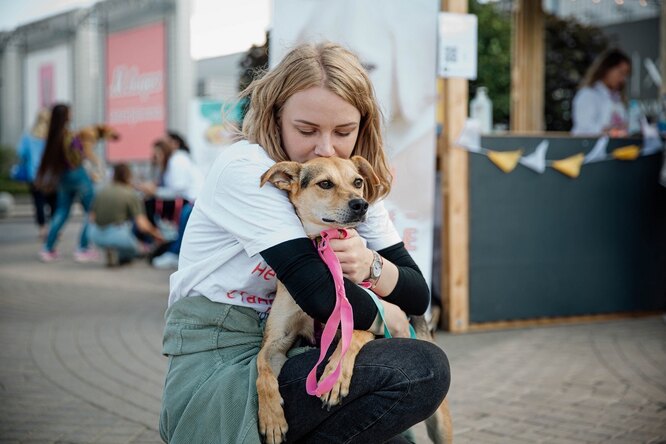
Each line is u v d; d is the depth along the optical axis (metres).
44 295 6.64
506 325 5.22
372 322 1.92
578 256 5.40
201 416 1.85
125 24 17.38
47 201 10.97
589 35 9.31
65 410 3.47
